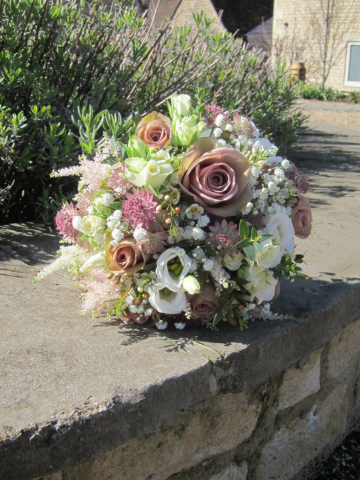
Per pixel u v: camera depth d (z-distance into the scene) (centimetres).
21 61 270
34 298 172
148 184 137
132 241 139
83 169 151
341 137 688
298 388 179
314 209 318
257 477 175
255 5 2075
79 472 118
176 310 140
